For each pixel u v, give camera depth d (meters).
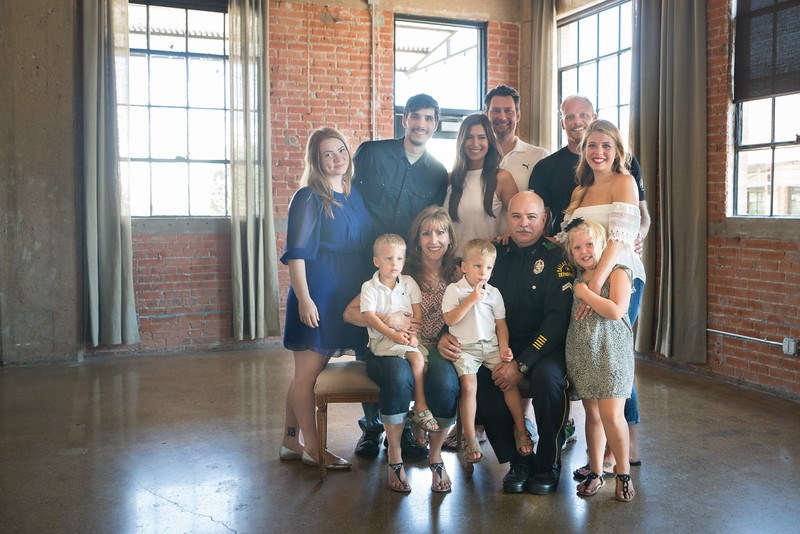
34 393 5.14
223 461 3.73
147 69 6.55
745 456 3.75
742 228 5.22
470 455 3.25
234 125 6.56
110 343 6.26
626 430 3.16
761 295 5.09
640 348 5.98
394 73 7.20
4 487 3.38
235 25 6.51
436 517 3.03
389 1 7.14
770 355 5.03
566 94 7.22
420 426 3.24
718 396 4.96
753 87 5.16
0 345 6.03
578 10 6.89
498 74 7.55
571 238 3.16
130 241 6.31
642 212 3.63
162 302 6.57
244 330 6.71
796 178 4.90
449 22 7.39
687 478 3.44
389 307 3.32
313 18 6.91
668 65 5.64
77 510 3.12
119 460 3.75
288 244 3.43
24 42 5.92
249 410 4.70
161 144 6.62
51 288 6.11
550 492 3.27
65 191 6.09
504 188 3.71
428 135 3.65
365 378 3.43
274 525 2.96
